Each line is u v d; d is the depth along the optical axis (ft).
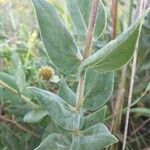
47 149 0.41
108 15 0.69
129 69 0.63
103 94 0.45
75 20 0.44
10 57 0.64
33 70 0.57
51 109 0.41
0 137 0.53
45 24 0.39
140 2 0.55
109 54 0.33
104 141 0.38
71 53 0.40
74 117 0.42
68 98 0.46
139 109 0.56
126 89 0.63
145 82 0.64
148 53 0.65
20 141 0.54
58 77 0.57
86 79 0.45
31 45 0.65
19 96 0.51
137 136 0.62
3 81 0.52
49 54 0.40
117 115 0.56
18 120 0.57
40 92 0.41
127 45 0.32
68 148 0.42
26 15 0.73
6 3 0.69
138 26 0.31
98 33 0.43
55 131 0.51
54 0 0.70
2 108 0.59
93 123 0.45
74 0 0.44
